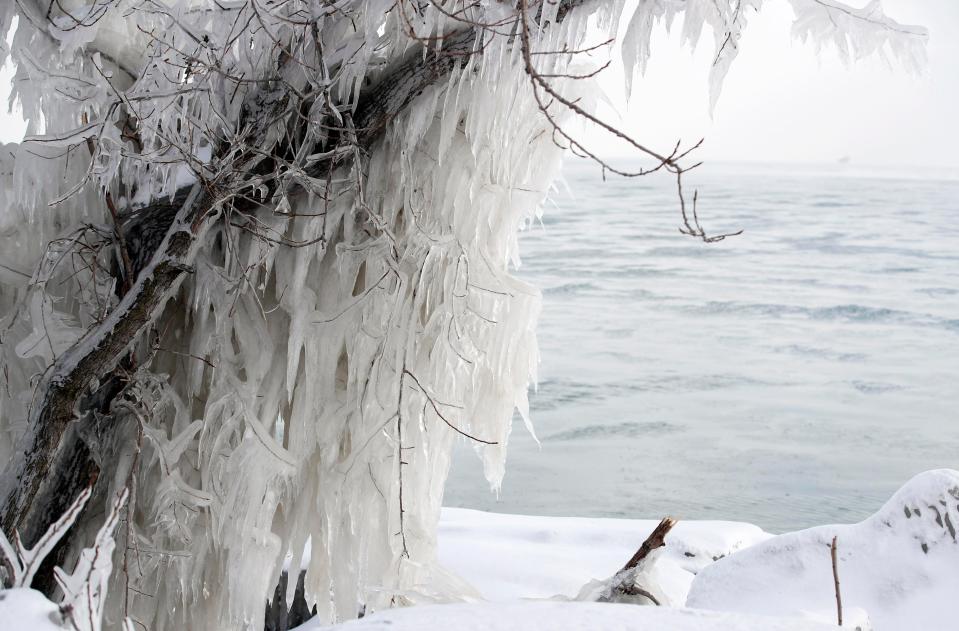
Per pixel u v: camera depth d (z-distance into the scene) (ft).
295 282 13.52
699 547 23.18
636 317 102.27
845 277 116.88
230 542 13.41
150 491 13.61
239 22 11.99
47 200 13.70
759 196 188.75
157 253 11.60
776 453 60.29
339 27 12.50
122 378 12.87
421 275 13.85
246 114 12.70
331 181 13.35
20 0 12.39
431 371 14.17
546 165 13.92
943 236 143.64
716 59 11.10
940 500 11.01
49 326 13.35
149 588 13.62
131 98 11.23
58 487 12.83
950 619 10.22
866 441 62.69
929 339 91.25
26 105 12.78
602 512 50.34
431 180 13.85
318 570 14.52
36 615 4.91
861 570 11.01
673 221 161.38
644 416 69.77
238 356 13.80
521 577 20.48
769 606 10.89
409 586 14.08
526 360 14.61
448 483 58.23
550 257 133.69
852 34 11.40
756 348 89.97
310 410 13.83
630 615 5.82
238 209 13.46
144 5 11.89
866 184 208.03
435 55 12.75
